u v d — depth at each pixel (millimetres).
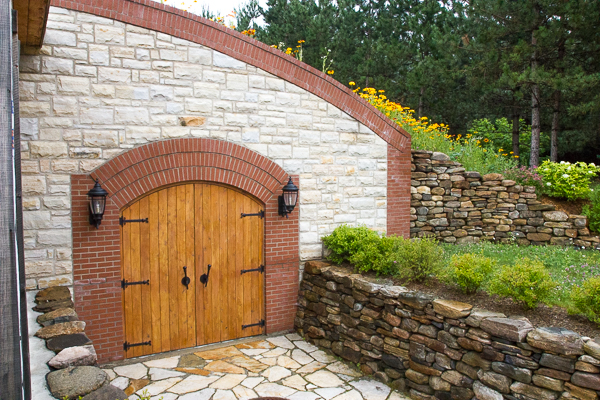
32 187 5492
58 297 5234
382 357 5824
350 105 7746
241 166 6801
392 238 6727
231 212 6910
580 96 13383
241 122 6781
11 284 2359
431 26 17859
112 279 5969
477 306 4980
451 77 15922
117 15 5820
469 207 9398
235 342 7023
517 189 9398
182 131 6332
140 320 6285
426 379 5230
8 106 2389
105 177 5832
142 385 5473
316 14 21797
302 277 7570
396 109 11062
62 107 5602
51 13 5496
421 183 9031
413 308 5441
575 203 9656
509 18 13586
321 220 7633
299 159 7348
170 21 6160
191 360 6270
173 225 6457
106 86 5828
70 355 3664
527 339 4238
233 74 6680
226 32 6566
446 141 11617
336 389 5551
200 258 6699
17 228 3156
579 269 6812
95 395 3195
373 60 19047
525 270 4742
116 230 5949
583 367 3863
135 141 6031
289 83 7172
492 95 15781
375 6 22234
